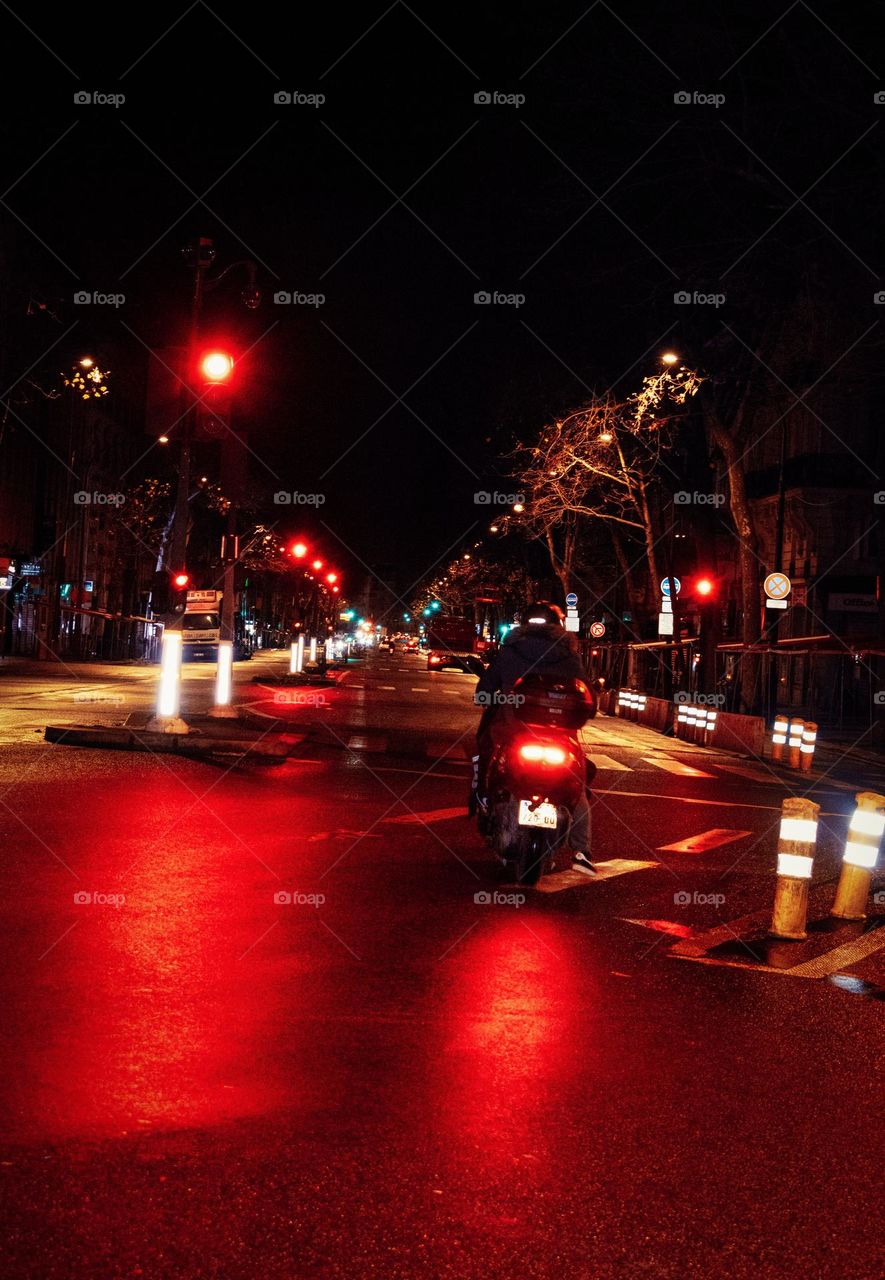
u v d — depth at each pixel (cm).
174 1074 514
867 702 4688
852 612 4962
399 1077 528
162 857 1023
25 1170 412
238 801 1386
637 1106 511
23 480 6431
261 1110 480
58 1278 346
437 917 861
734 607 5859
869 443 5050
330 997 646
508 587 9000
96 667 5641
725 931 875
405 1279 356
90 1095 485
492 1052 570
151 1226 379
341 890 934
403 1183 420
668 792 1803
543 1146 461
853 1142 484
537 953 772
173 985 651
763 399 4106
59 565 6656
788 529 5406
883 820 970
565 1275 364
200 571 8425
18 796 1327
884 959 818
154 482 7969
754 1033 629
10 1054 528
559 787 966
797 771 2469
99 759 1709
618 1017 642
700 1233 396
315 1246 372
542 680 981
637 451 4697
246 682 4588
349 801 1449
